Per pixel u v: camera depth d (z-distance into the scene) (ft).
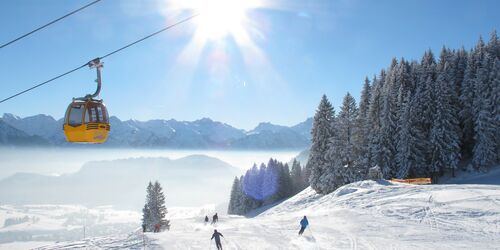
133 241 92.27
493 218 82.89
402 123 218.38
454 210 93.81
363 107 247.29
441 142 216.95
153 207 203.10
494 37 272.92
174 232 103.76
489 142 213.66
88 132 48.52
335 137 209.87
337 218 104.12
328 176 205.26
